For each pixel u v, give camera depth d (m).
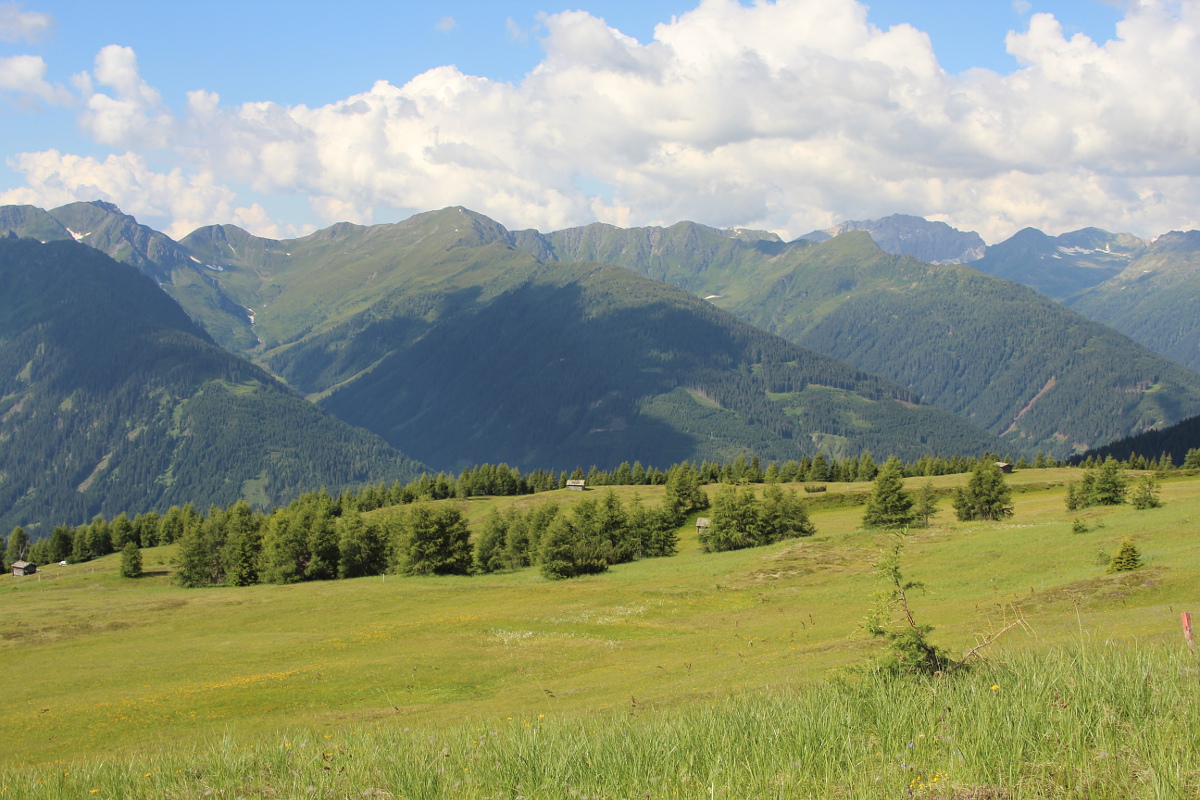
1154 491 90.62
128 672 59.72
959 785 8.54
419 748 13.06
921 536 91.94
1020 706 10.39
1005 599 48.44
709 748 10.94
